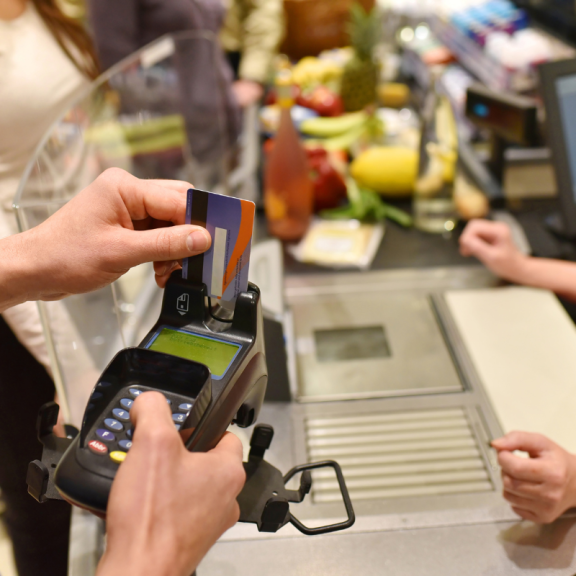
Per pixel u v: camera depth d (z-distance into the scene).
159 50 1.08
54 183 0.70
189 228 0.46
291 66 2.00
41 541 0.72
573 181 1.09
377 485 0.70
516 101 1.17
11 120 0.92
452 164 1.19
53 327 0.65
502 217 1.24
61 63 1.04
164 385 0.44
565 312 0.98
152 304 0.95
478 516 0.65
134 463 0.38
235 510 0.44
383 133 1.56
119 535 0.37
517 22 1.72
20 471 0.74
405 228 1.26
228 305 0.52
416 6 2.23
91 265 0.51
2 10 0.97
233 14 2.15
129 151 0.99
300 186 1.18
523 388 0.84
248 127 1.73
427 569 0.59
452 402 0.82
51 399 0.81
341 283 1.10
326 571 0.60
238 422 0.51
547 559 0.60
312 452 0.75
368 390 0.85
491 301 1.02
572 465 0.62
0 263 0.52
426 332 0.96
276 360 0.79
